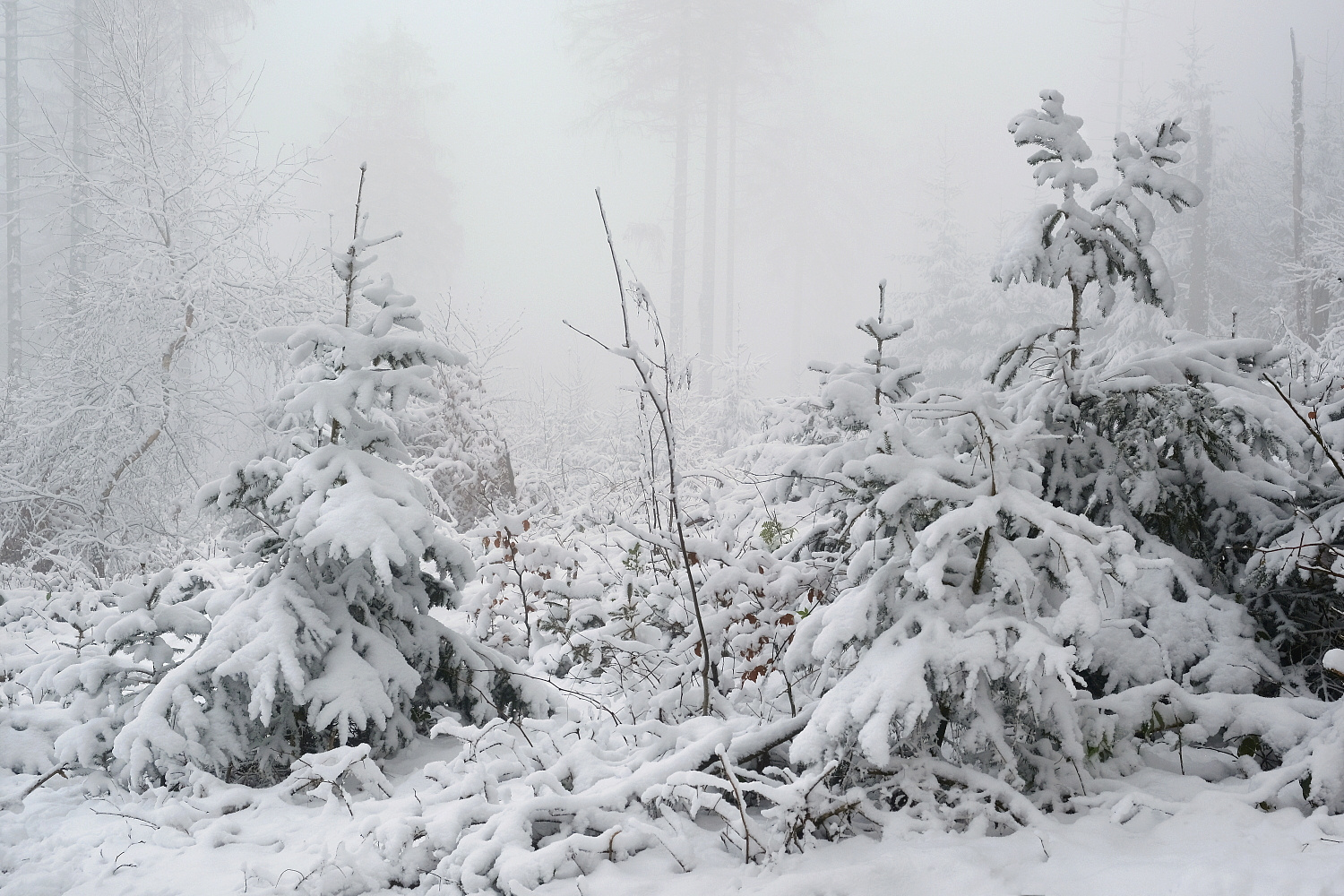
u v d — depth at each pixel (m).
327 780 3.52
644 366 3.99
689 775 2.95
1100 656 3.80
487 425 10.96
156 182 13.16
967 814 2.94
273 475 4.41
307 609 4.07
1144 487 4.35
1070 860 2.63
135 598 4.47
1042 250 4.59
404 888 2.92
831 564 4.43
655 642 4.79
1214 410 4.38
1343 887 2.25
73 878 3.10
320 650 4.05
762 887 2.61
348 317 4.57
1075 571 2.93
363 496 4.02
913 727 2.85
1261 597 4.24
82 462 12.30
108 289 12.83
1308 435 4.16
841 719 2.92
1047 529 3.04
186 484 13.23
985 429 3.45
